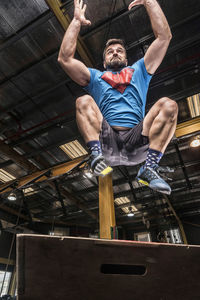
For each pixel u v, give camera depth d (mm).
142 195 11656
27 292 543
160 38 1216
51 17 4570
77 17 1281
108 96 1203
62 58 1228
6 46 5039
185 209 13586
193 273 688
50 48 5176
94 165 1021
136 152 1135
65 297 570
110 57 1353
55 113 6883
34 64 5484
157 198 11695
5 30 4797
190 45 5160
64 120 6805
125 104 1187
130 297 622
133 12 4598
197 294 668
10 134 7645
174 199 12117
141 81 1262
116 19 4707
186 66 5500
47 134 7297
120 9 4586
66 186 10781
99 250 637
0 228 11523
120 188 10852
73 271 596
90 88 1307
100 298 599
